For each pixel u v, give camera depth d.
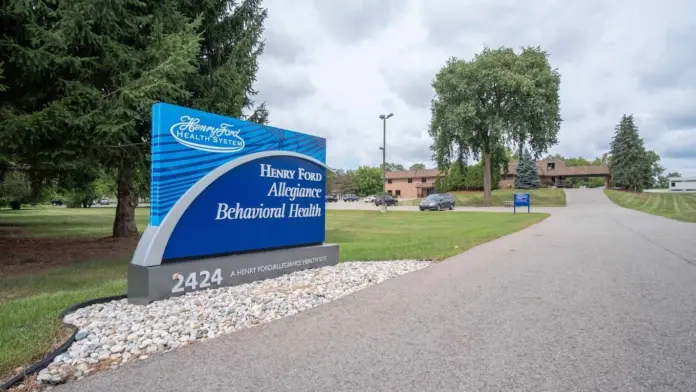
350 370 3.53
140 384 3.33
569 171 94.31
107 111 8.41
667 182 125.12
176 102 11.05
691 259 8.97
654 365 3.54
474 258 9.37
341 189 105.38
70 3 8.21
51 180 14.74
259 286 6.83
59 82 8.54
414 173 98.75
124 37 9.88
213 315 5.18
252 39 13.80
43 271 9.09
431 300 5.77
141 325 4.77
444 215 30.03
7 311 5.27
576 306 5.35
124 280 7.70
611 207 41.50
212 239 6.66
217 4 13.28
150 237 5.90
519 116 43.19
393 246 11.85
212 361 3.77
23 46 8.54
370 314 5.16
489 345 4.05
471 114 42.28
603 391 3.11
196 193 6.38
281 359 3.80
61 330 4.51
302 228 8.46
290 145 8.12
